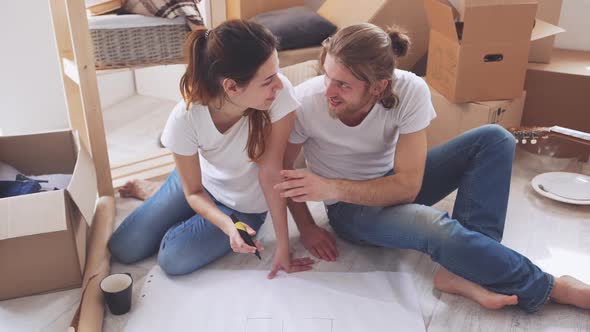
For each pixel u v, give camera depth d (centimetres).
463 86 216
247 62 133
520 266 146
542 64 246
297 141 164
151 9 210
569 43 271
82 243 170
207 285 163
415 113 150
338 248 181
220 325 147
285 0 268
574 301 149
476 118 218
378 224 159
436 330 145
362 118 155
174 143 154
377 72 136
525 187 220
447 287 158
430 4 220
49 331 149
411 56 262
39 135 192
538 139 240
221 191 170
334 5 263
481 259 146
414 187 155
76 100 228
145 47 211
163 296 159
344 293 158
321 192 153
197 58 139
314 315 149
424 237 150
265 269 171
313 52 248
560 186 212
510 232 189
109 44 205
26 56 255
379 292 158
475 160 161
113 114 303
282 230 165
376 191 155
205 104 145
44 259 158
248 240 150
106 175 211
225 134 154
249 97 139
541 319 148
